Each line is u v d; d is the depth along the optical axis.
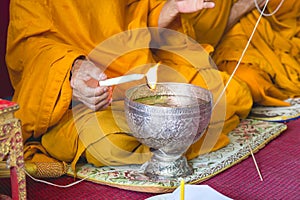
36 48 1.66
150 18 1.87
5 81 2.35
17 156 1.11
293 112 2.14
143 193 1.43
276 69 2.35
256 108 2.22
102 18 1.73
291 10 2.59
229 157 1.63
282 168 1.62
